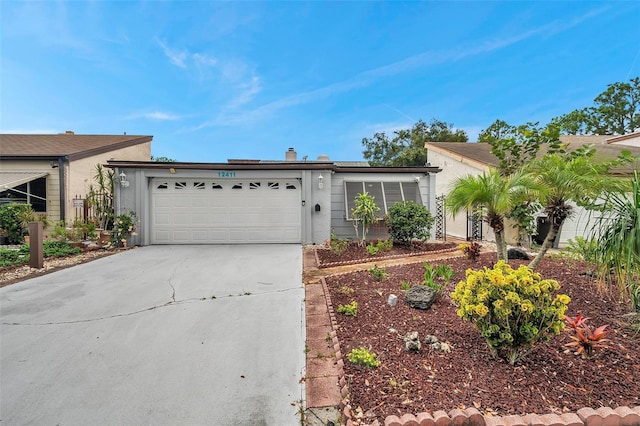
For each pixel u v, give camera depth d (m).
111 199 11.27
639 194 3.29
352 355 3.06
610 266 3.46
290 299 5.20
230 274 6.80
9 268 7.35
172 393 2.85
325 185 10.95
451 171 14.92
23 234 11.24
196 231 10.87
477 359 2.99
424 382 2.69
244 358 3.42
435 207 11.70
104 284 6.11
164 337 3.92
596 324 3.53
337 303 4.70
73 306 4.96
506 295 2.74
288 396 2.80
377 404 2.47
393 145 31.81
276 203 11.00
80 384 2.98
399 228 9.53
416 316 4.01
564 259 6.24
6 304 5.05
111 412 2.62
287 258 8.44
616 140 16.00
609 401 2.40
